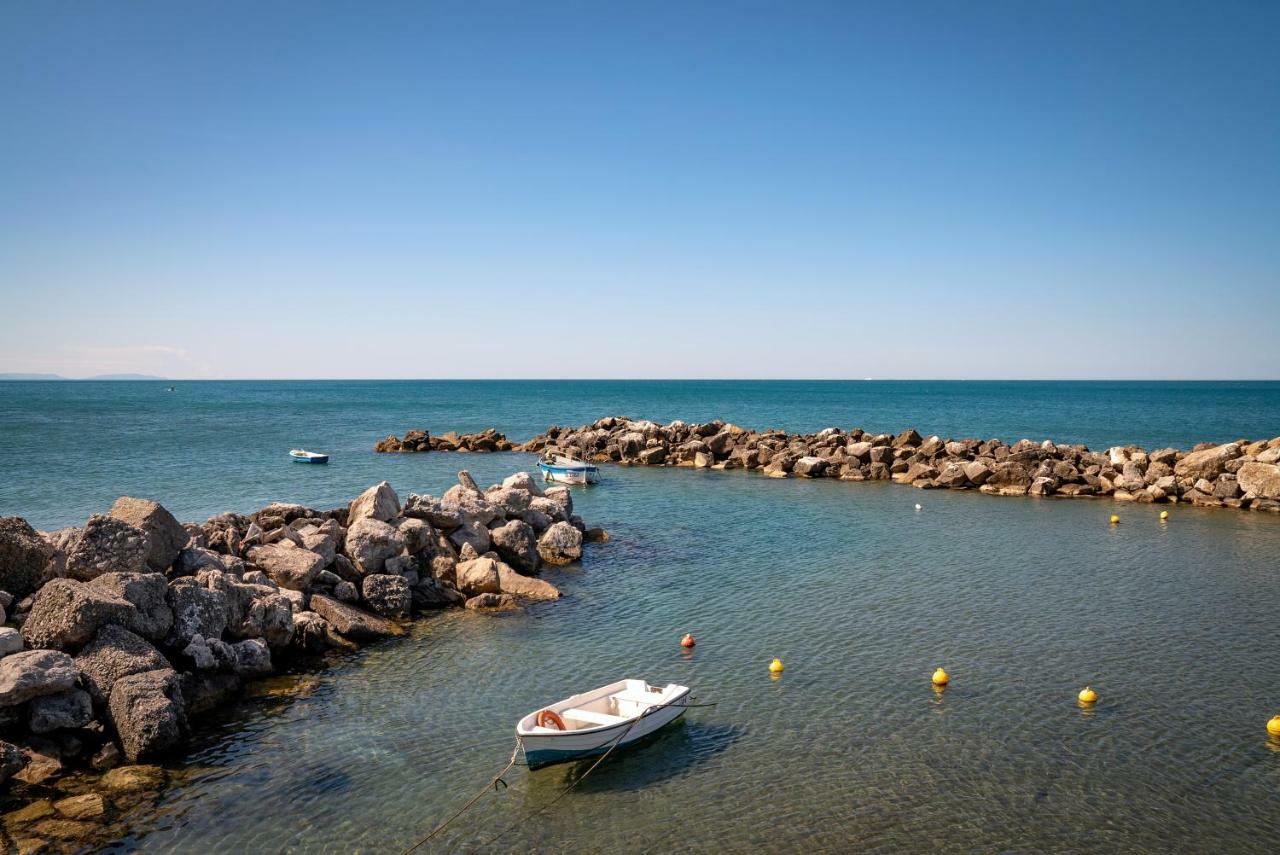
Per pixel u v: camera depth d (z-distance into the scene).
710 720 19.34
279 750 17.69
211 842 14.34
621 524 42.94
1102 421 123.62
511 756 17.59
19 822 14.67
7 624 19.41
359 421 129.12
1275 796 15.97
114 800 15.52
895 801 15.80
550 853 14.22
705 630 25.55
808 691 20.92
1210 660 22.92
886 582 31.08
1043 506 49.28
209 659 20.14
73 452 76.56
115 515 23.41
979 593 29.55
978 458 59.88
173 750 17.53
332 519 32.03
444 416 143.12
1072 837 14.63
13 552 20.89
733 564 34.00
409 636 25.06
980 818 15.21
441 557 29.75
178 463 69.25
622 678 21.77
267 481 59.00
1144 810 15.48
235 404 187.25
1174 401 195.75
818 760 17.41
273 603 22.67
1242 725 18.97
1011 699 20.38
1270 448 51.09
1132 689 20.97
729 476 63.69
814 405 182.62
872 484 59.03
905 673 22.06
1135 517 45.38
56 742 16.73
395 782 16.47
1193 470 51.91
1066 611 27.39
